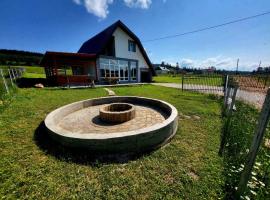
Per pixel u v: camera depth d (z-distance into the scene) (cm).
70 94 922
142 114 534
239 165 264
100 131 393
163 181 231
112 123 451
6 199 191
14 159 265
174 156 293
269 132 412
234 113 536
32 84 1374
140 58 2131
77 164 259
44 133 366
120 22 1706
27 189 206
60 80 1392
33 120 445
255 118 515
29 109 543
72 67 1931
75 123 452
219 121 499
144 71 2253
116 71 1839
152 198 202
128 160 276
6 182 215
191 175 248
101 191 208
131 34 1877
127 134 293
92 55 1517
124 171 248
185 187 221
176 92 1116
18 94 784
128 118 469
